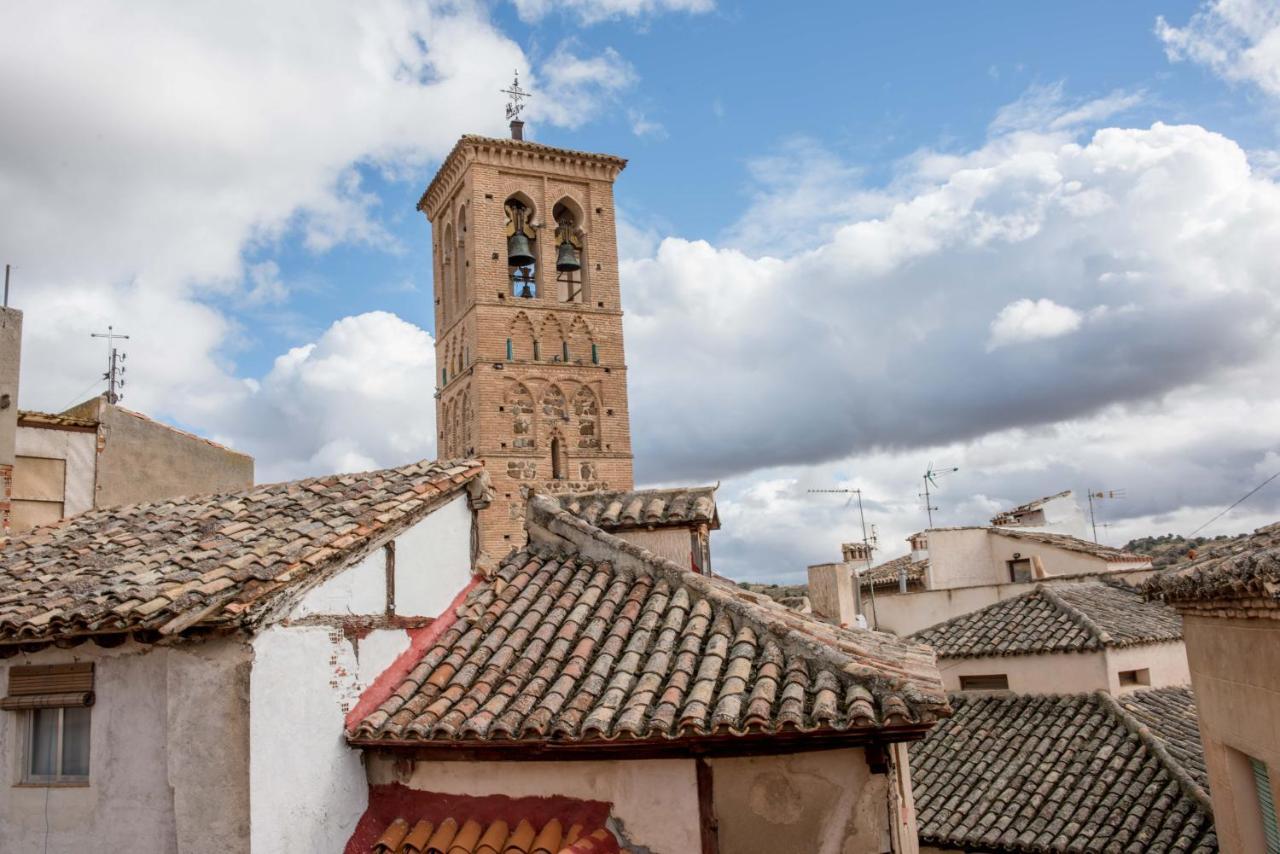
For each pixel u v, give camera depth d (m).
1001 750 19.81
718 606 10.23
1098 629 21.52
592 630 10.26
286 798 8.56
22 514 21.58
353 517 10.34
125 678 8.91
